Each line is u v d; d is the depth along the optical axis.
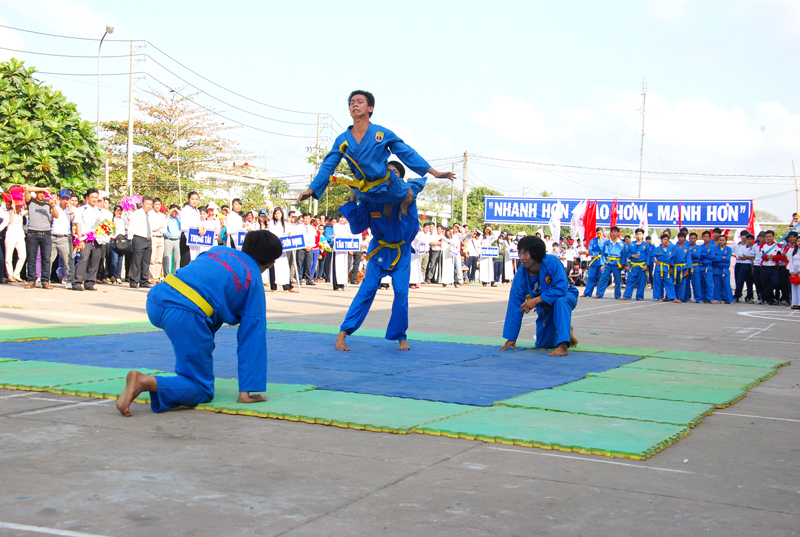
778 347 8.47
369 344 7.48
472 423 3.93
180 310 4.19
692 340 9.06
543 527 2.45
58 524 2.36
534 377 5.66
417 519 2.49
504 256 26.56
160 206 15.13
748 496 2.85
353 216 6.99
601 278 18.59
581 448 3.45
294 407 4.23
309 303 13.37
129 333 7.74
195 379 4.27
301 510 2.55
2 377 4.95
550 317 7.38
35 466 2.99
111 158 40.88
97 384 4.72
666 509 2.67
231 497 2.67
